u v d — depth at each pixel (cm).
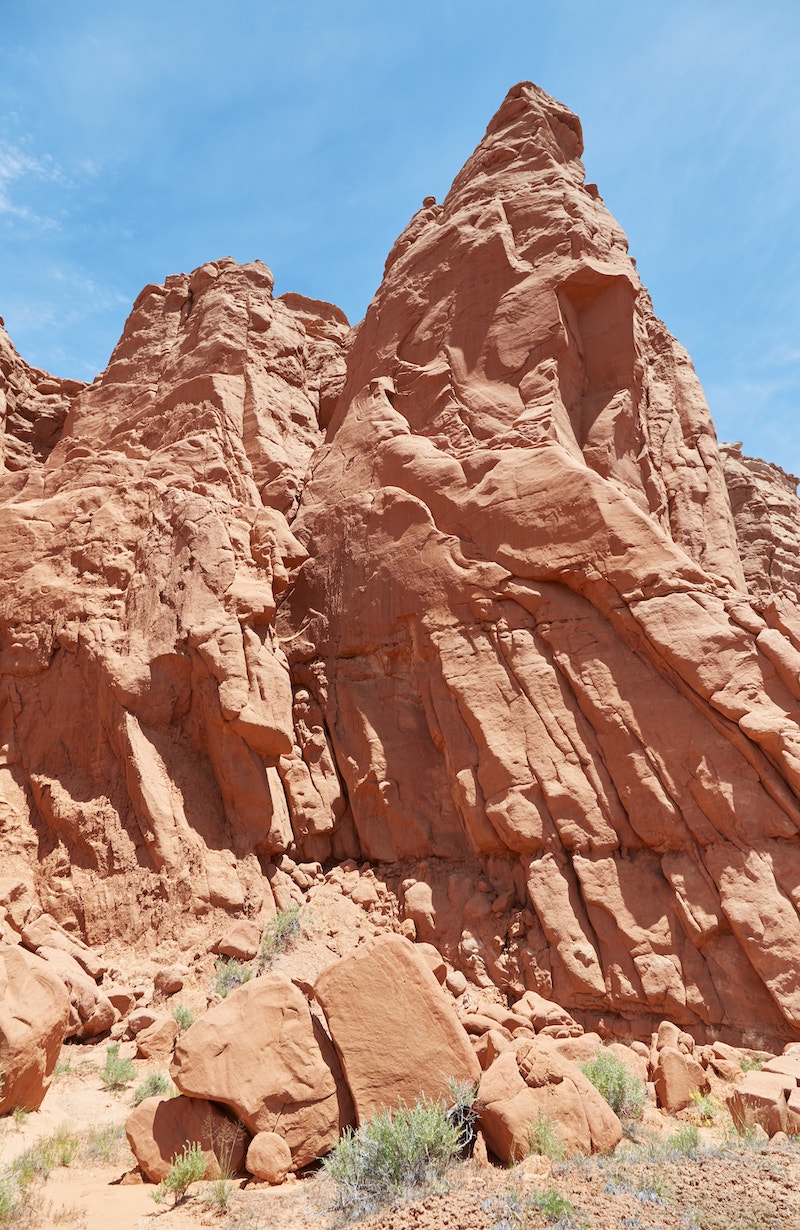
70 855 1323
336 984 716
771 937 1025
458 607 1402
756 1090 737
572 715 1252
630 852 1162
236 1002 706
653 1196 542
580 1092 665
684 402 1862
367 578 1538
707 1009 1028
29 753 1428
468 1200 541
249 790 1350
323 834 1438
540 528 1372
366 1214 546
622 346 1664
